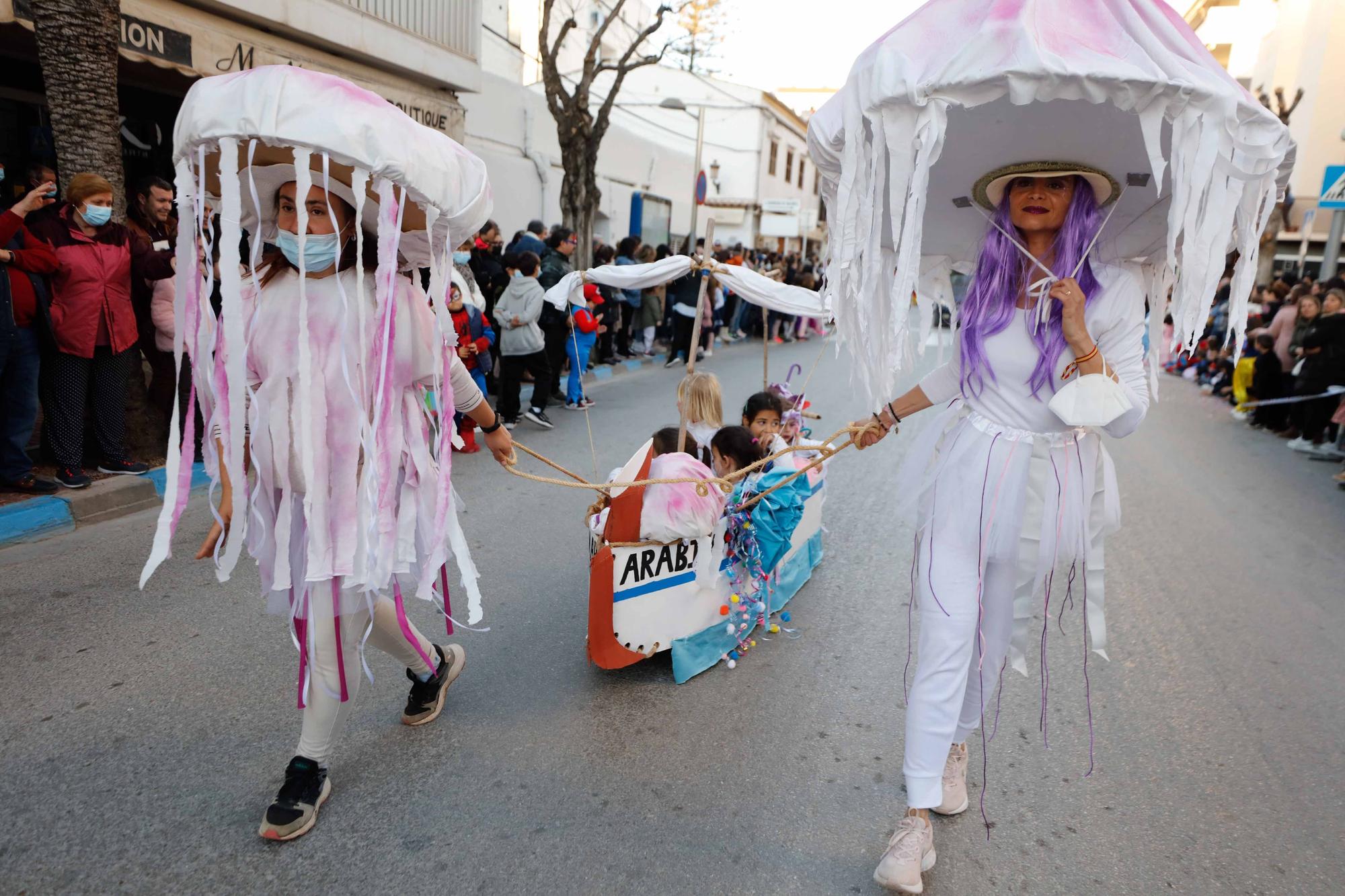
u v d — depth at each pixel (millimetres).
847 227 2068
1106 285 2207
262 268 2430
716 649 3764
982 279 2322
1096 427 2305
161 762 2840
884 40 1958
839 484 6844
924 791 2344
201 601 4020
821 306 2395
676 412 9320
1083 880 2555
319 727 2549
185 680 3340
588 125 12258
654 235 22188
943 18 1931
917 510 2539
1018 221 2238
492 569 4691
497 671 3594
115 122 5496
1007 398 2314
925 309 2619
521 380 8406
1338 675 4016
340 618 2494
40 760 2811
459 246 2301
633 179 20531
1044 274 2236
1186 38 1827
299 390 2213
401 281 2396
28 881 2305
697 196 12461
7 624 3691
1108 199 2256
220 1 8195
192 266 2092
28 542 4633
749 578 3895
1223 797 3008
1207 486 7762
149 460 5820
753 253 21047
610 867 2484
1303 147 23734
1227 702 3703
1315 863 2682
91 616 3816
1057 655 4070
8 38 7043
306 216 1970
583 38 21984
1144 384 2213
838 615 4359
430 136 2078
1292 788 3084
